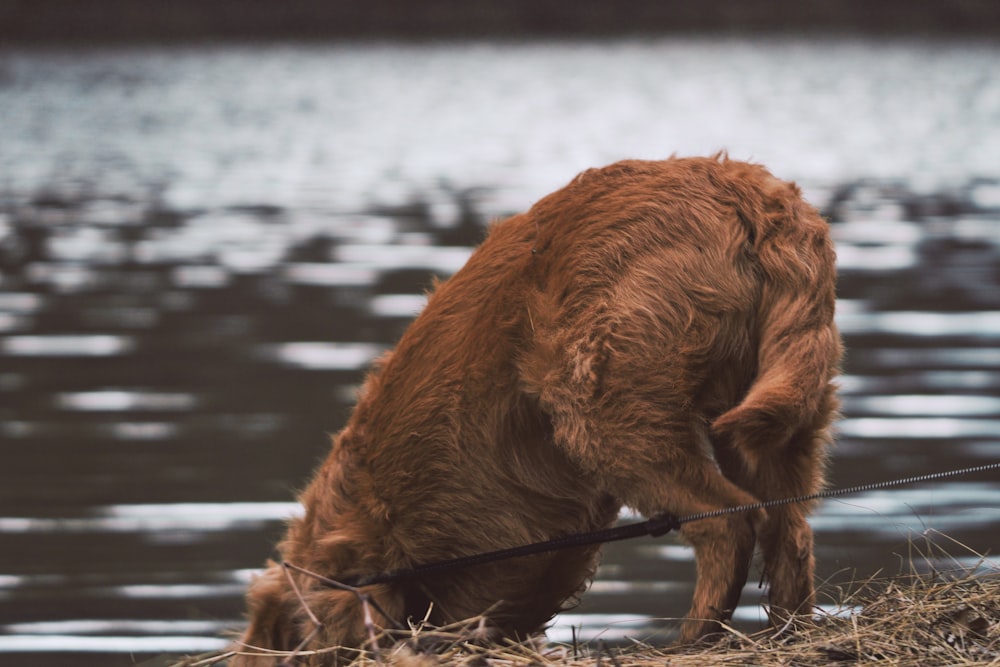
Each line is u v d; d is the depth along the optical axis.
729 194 9.73
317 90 101.25
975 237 37.75
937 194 47.31
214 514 17.11
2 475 18.84
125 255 37.94
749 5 157.88
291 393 23.23
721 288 9.51
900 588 9.96
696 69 113.12
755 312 9.56
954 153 61.28
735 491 9.38
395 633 10.05
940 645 9.02
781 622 9.55
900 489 17.17
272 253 37.59
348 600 10.10
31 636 13.30
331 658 10.09
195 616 13.83
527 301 9.74
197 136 75.69
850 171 54.78
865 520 16.03
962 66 109.69
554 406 9.56
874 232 38.81
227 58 125.69
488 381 9.85
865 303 29.66
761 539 9.68
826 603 10.55
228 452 19.81
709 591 9.29
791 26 154.12
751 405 9.00
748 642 9.23
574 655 9.60
